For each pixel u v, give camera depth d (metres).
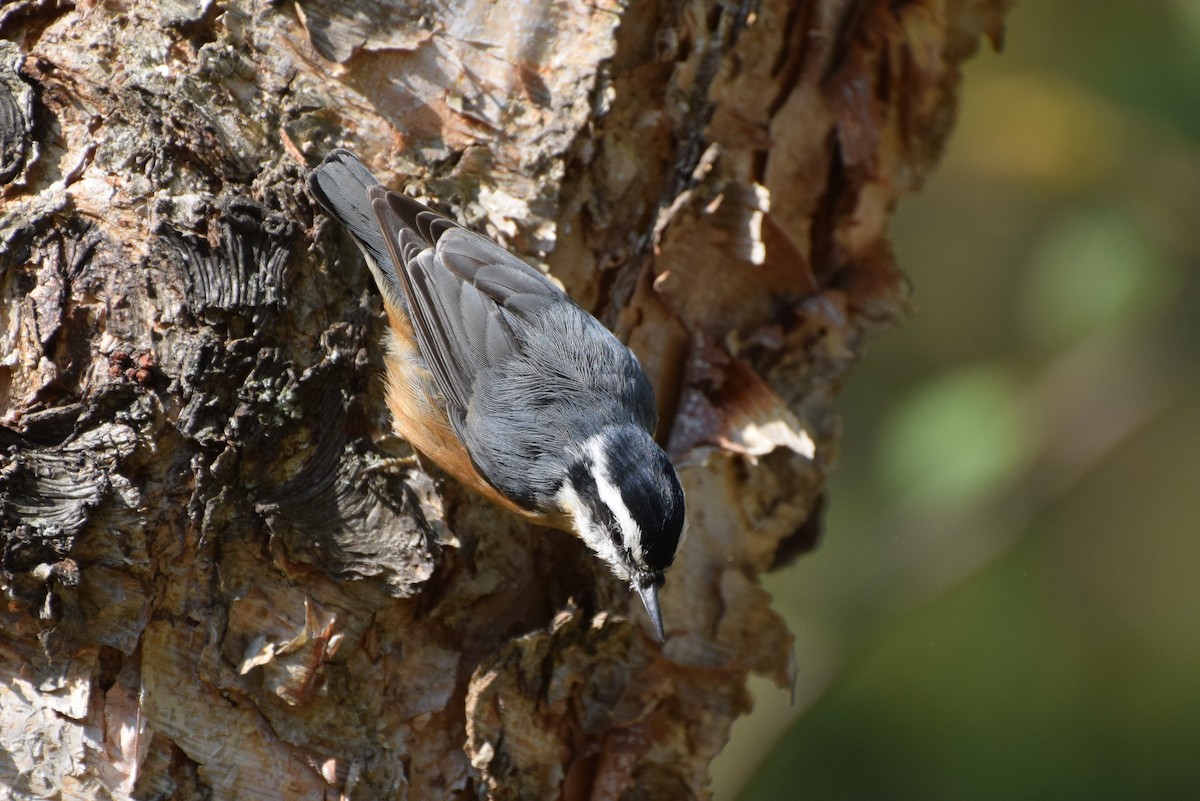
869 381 14.80
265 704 7.83
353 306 8.26
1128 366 12.12
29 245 7.80
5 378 7.73
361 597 8.06
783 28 9.66
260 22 8.23
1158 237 12.42
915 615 12.41
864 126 10.24
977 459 11.85
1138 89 12.52
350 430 8.21
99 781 7.52
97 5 8.13
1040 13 13.59
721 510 9.80
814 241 10.66
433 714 8.31
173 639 7.68
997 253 15.10
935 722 12.23
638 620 8.95
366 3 8.44
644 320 9.46
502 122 8.68
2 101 7.96
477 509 8.55
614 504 8.28
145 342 7.71
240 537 7.79
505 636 8.61
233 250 7.86
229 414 7.74
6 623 7.52
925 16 10.60
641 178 9.15
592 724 8.76
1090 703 12.30
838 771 12.12
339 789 7.97
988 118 13.37
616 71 8.79
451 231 8.51
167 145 7.91
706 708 9.39
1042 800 11.96
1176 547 13.13
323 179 8.04
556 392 8.53
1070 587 13.02
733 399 9.65
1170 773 12.02
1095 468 12.23
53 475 7.47
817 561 13.03
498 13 8.59
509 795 8.43
